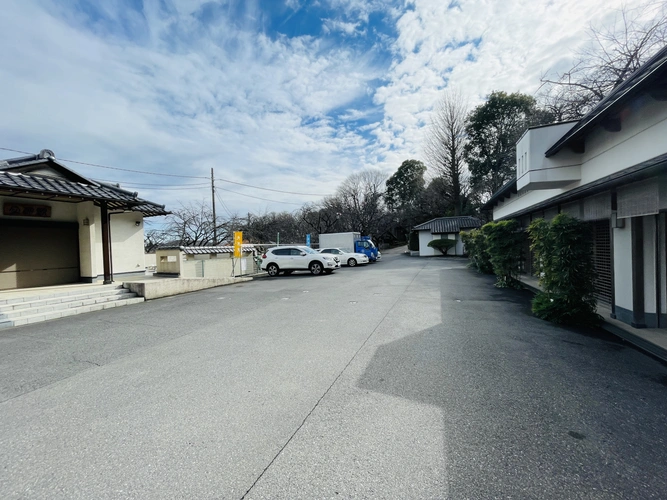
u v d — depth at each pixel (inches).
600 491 77.3
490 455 91.0
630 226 223.5
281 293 414.6
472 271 633.6
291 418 112.7
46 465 90.7
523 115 1131.3
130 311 325.4
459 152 1299.2
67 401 130.2
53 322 284.2
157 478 84.2
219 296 407.5
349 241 940.6
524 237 420.8
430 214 1568.7
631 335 199.6
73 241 455.2
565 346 185.5
